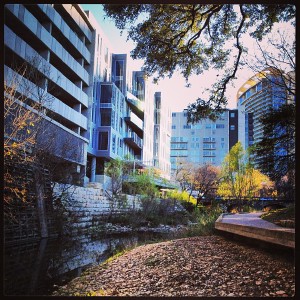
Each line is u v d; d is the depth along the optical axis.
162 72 10.36
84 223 18.16
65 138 19.48
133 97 36.94
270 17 8.99
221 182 17.80
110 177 27.23
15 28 21.41
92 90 31.02
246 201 15.74
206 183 19.69
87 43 31.52
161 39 9.91
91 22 30.97
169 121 38.25
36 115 14.84
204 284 4.82
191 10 9.42
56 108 23.39
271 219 8.70
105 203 21.72
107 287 5.29
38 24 22.23
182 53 10.15
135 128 37.66
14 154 12.06
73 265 8.41
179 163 22.38
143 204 23.55
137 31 9.57
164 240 12.27
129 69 36.91
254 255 6.27
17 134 12.72
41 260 9.06
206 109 10.23
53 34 26.11
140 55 10.09
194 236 11.28
